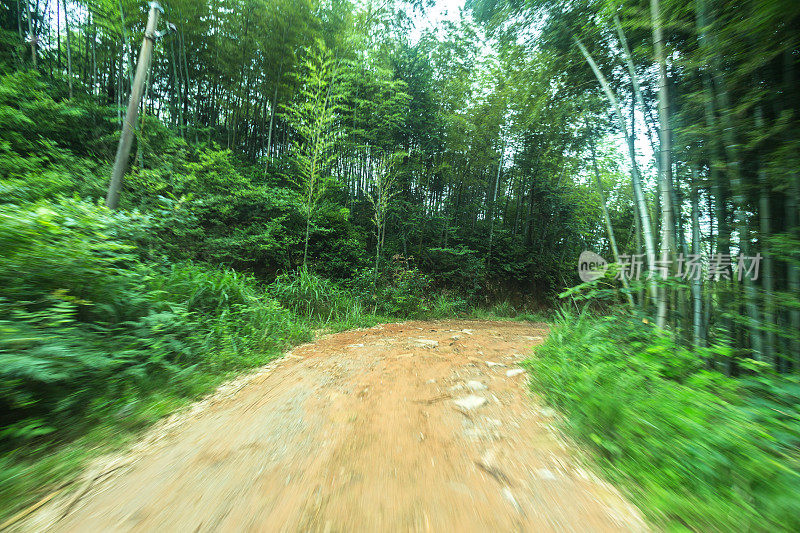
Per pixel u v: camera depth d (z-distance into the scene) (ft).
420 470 6.93
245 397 11.56
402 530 5.09
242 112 49.37
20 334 8.55
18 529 5.12
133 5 34.19
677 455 6.48
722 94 11.18
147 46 23.30
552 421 9.52
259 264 38.86
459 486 6.36
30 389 8.38
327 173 48.37
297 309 29.73
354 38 44.96
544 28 20.29
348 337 24.12
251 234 36.24
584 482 6.59
